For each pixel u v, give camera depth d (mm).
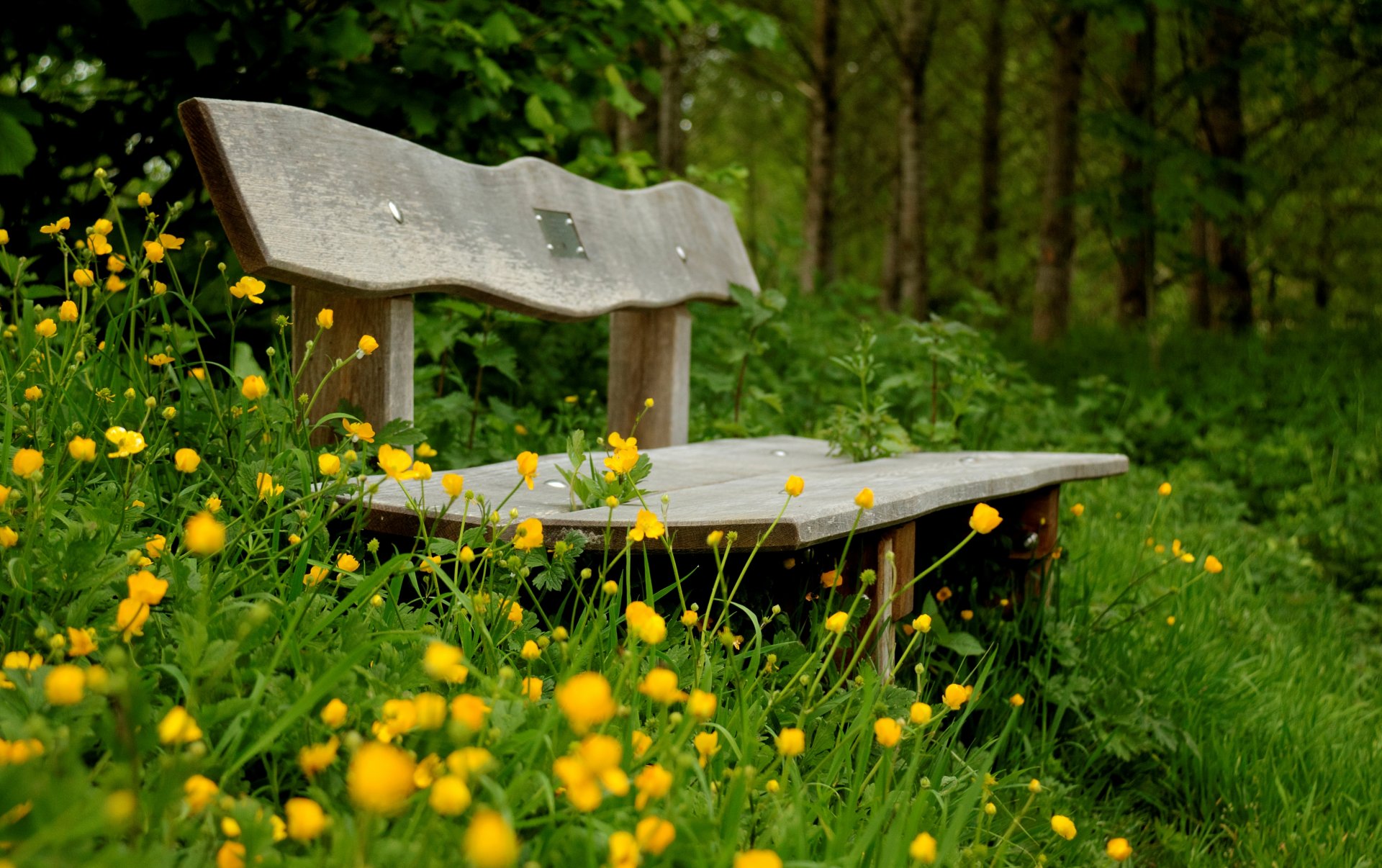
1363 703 3328
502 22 3736
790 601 2066
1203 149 10281
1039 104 18188
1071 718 2668
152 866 933
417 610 1808
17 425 1693
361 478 1700
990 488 2367
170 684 1326
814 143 12164
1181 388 7395
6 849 898
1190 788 2686
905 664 2320
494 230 2605
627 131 8789
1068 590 3258
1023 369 8305
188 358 3180
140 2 3043
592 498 1910
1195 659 3014
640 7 4410
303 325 2311
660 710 1516
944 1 16469
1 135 2895
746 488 2225
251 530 1621
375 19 3996
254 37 3299
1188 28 10539
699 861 1105
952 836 1246
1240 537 4977
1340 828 2488
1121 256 9484
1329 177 13859
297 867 985
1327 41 8523
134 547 1526
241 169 2041
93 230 1926
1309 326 9883
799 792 1285
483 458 2920
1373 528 5168
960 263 21609
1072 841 2080
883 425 3158
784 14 13508
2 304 2789
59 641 1187
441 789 878
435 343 3266
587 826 1044
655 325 3293
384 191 2334
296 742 1232
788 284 7141
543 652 1643
